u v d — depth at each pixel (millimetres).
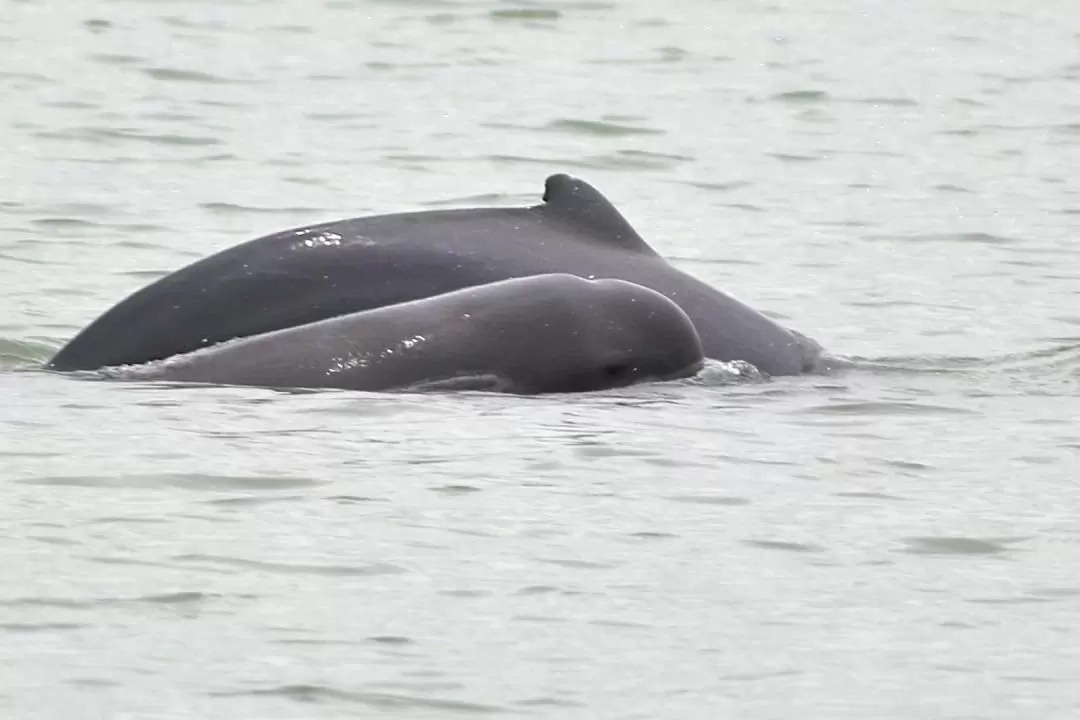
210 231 79438
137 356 53656
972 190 93438
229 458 45125
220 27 128250
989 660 34750
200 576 37562
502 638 35156
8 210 81312
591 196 58375
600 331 53531
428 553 39312
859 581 38594
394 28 130375
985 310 71250
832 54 128500
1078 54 131125
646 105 110250
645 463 46219
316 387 51562
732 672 34031
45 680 32656
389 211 84062
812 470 46312
